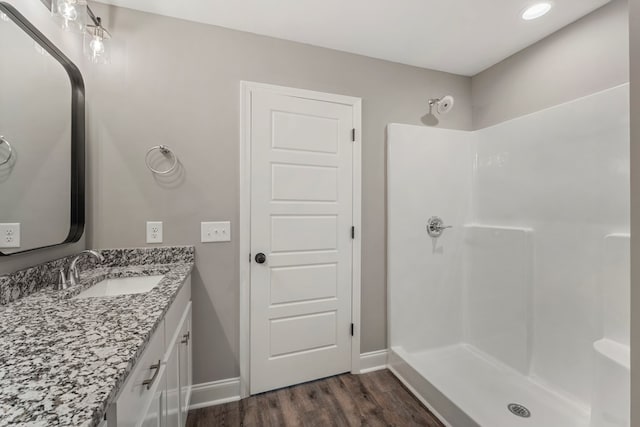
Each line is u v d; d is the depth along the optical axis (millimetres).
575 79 1651
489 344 2055
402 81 2135
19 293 1020
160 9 1563
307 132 1873
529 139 1813
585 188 1514
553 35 1769
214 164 1693
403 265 2107
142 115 1570
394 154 2072
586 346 1499
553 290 1664
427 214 2168
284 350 1842
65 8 1072
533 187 1788
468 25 1702
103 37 1428
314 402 1717
